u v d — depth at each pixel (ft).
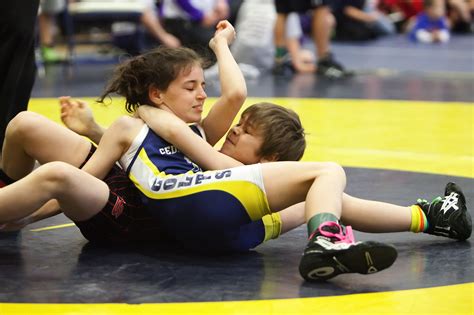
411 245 16.55
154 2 59.47
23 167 16.87
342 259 13.55
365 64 58.08
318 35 50.75
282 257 15.78
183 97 16.33
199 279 14.35
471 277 14.53
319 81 47.62
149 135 16.05
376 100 39.24
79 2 60.03
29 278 14.37
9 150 16.63
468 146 27.73
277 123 16.22
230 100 16.61
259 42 50.75
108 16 54.19
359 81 47.70
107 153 16.14
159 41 55.42
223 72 16.85
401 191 20.84
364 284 14.12
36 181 14.78
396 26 87.71
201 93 16.52
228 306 13.03
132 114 17.11
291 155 16.38
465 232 16.79
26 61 21.04
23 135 16.31
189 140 15.79
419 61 60.23
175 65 16.29
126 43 56.95
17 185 14.79
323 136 29.50
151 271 14.79
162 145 15.96
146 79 16.39
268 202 15.08
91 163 16.11
